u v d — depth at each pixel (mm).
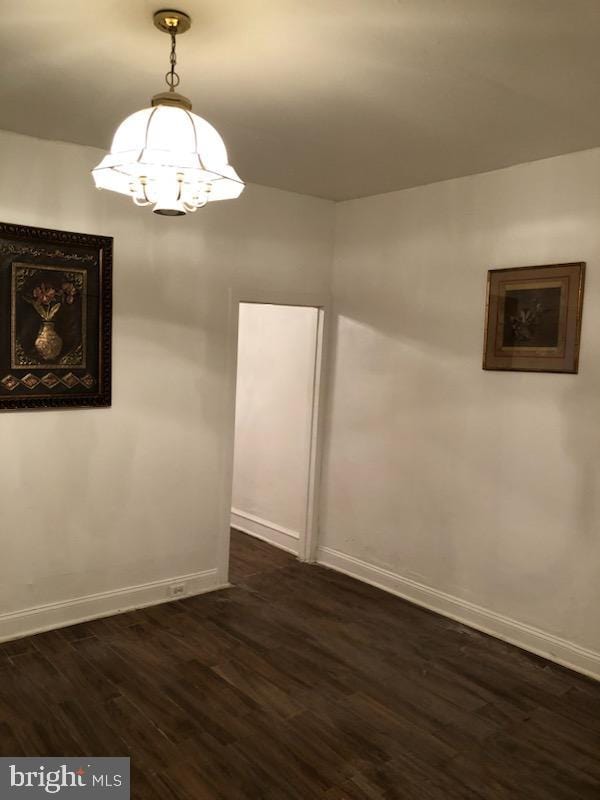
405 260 4195
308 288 4566
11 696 2936
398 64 2334
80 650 3391
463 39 2129
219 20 2031
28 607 3537
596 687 3225
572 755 2688
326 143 3289
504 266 3652
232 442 4270
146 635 3594
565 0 1868
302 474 4945
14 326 3336
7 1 1935
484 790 2457
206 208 3984
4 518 3416
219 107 2814
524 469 3596
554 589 3486
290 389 5105
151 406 3881
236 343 4207
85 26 2096
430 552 4113
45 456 3520
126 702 2926
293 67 2389
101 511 3748
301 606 4086
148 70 2449
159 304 3854
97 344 3627
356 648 3549
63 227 3461
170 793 2359
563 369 3379
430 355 4062
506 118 2859
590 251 3273
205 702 2953
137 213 3719
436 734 2791
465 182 3830
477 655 3520
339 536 4742
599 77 2398
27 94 2721
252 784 2426
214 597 4168
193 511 4141
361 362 4520
